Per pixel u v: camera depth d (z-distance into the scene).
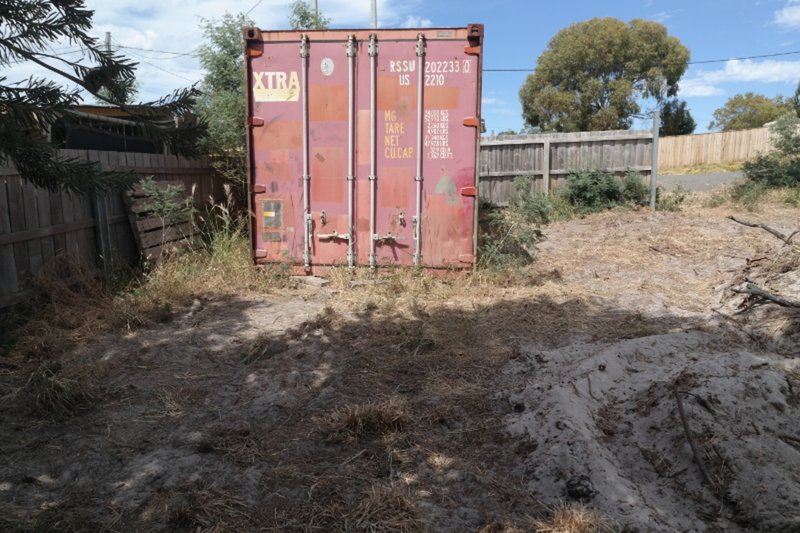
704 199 15.64
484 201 13.62
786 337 5.19
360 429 3.79
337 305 6.68
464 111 7.46
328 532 2.88
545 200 12.75
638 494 3.04
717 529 2.82
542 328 5.83
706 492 3.03
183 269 7.65
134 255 8.01
